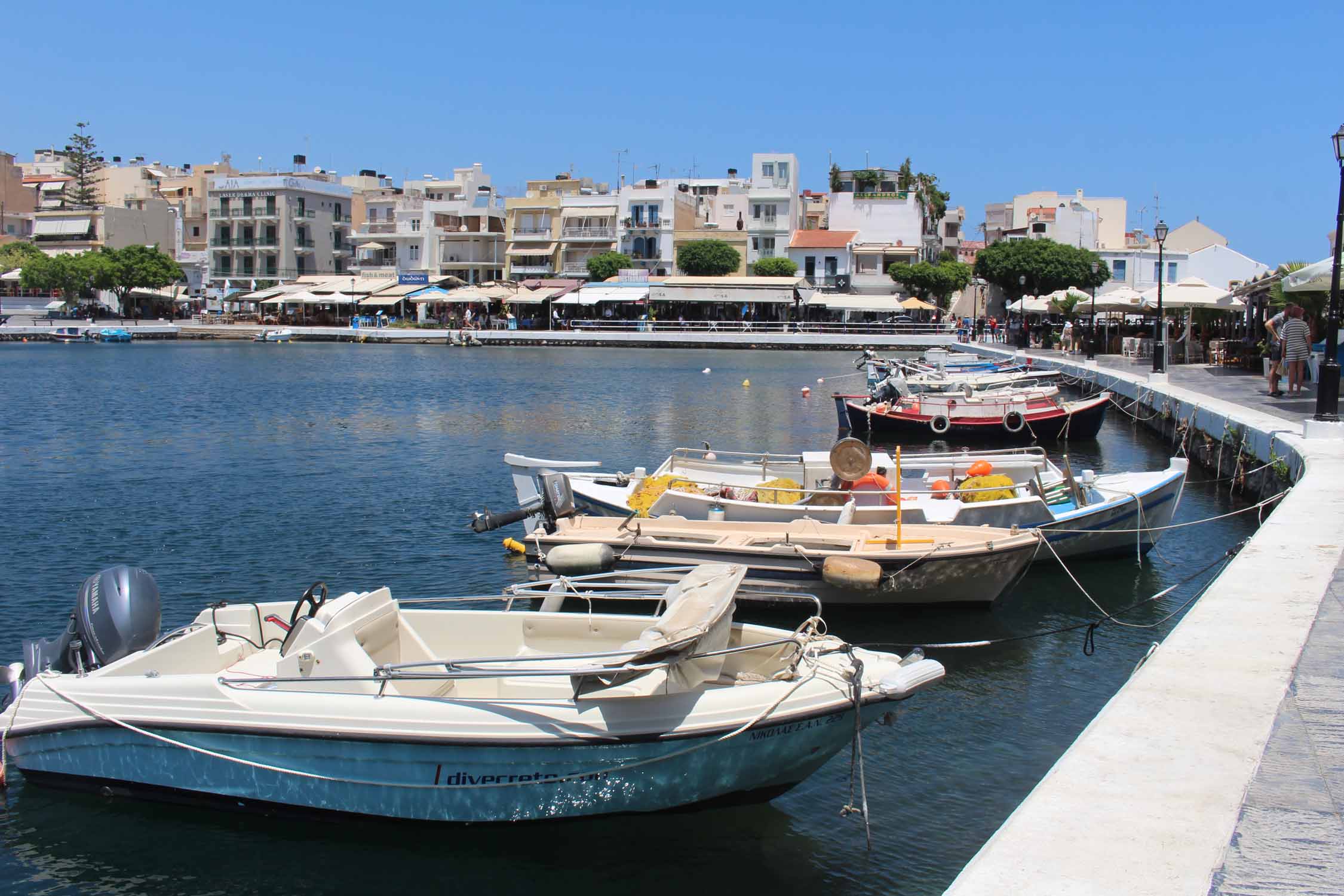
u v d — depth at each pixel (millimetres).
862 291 101000
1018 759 10039
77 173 126250
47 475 25562
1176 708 6855
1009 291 92688
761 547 13906
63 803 8938
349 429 35312
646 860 8297
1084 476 18312
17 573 16469
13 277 108688
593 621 9758
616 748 7961
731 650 8328
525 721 7961
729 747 8141
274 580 16203
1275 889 4629
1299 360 29422
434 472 26359
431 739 7953
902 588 13883
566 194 111875
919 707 11320
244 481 24812
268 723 8227
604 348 91625
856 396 35469
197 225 127500
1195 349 49219
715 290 94188
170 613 14508
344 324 108688
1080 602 15211
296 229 118938
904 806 9117
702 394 49375
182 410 40938
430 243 114812
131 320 110500
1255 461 21719
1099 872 4789
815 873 8141
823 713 8289
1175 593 15719
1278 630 8641
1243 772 5863
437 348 91438
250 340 101500
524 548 16984
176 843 8414
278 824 8602
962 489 16688
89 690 8766
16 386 51500
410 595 15383
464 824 8266
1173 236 108688
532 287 101500
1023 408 32625
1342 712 6758
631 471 27016
